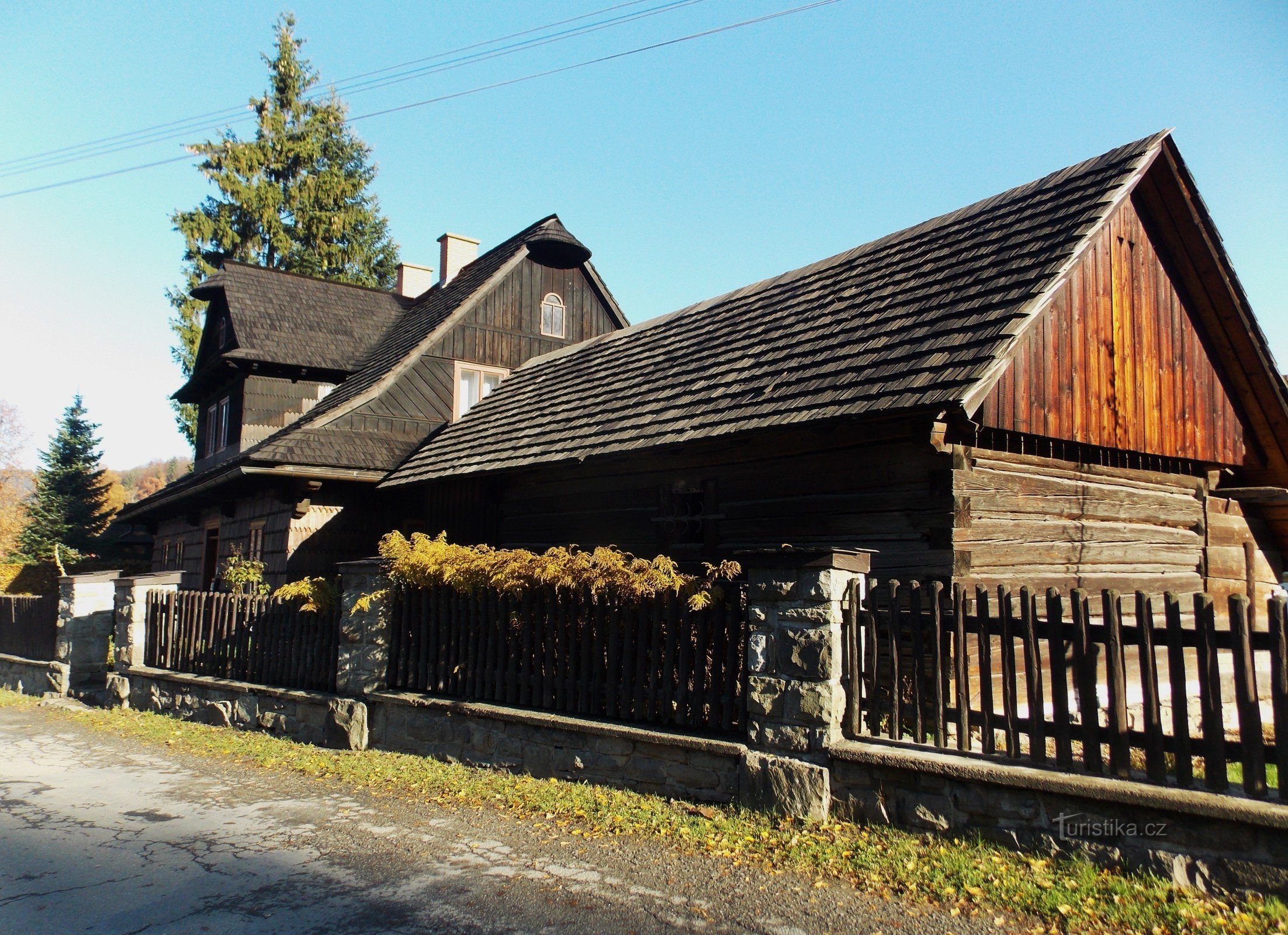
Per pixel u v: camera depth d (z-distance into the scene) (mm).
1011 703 5121
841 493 8156
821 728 5656
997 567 7473
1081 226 7844
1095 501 8672
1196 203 9180
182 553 21469
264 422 19156
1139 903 4285
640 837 5660
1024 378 7664
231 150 31750
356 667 9164
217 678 11008
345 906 4703
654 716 6676
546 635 7547
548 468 11070
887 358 7922
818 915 4461
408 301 23766
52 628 14180
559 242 19719
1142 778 4680
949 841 5105
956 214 9992
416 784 7238
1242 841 4270
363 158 36375
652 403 10555
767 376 9211
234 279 20938
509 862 5340
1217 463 10203
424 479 13344
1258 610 10758
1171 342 9656
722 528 9320
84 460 35906
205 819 6430
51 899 4875
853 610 5797
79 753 9078
